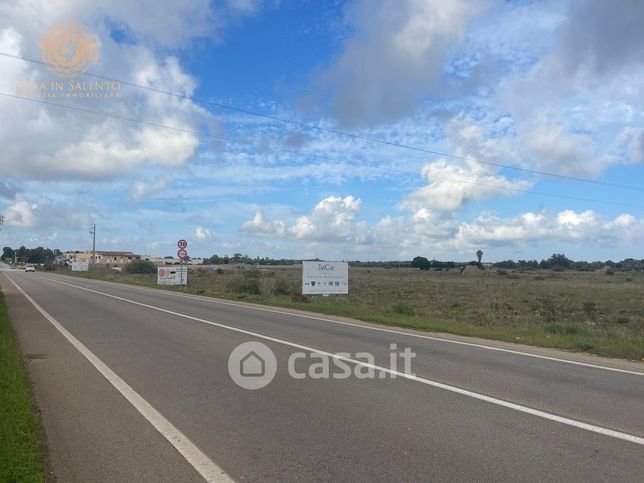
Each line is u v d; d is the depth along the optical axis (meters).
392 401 7.41
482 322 20.11
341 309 21.95
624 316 29.02
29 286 42.66
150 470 5.00
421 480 4.75
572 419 6.62
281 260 157.50
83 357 10.83
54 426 6.31
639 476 4.86
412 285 57.91
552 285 64.12
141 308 22.44
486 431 6.12
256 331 14.99
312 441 5.76
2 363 9.30
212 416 6.70
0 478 4.57
